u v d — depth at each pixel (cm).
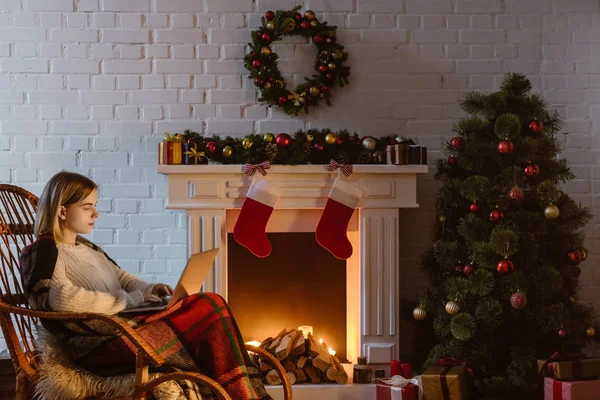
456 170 310
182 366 215
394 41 347
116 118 340
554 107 352
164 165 300
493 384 280
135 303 231
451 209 309
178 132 342
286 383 225
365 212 312
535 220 285
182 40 340
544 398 263
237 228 298
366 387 296
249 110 343
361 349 314
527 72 351
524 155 288
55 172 338
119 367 215
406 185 312
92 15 337
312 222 320
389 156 310
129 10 338
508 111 297
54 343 218
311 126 346
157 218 342
